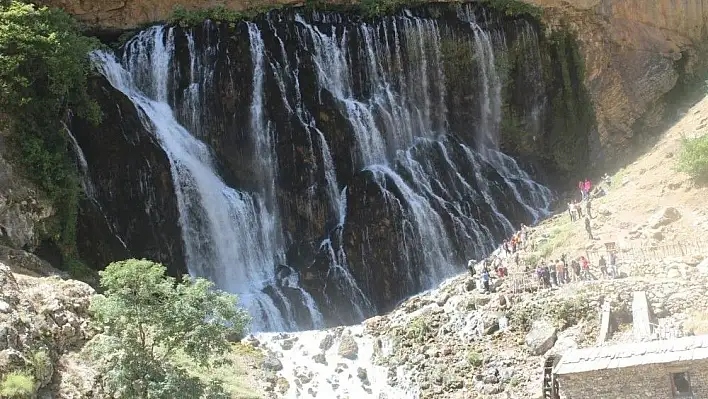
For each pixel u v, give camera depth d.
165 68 49.44
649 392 24.53
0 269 30.22
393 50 53.66
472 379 33.88
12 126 36.91
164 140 46.28
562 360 25.72
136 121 45.16
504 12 55.81
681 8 57.22
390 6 54.66
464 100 54.56
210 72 49.50
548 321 34.38
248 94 49.59
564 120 54.91
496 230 48.22
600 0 56.03
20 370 26.92
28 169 36.59
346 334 38.69
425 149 51.84
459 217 47.91
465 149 52.66
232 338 37.53
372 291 45.00
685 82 56.19
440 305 39.34
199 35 50.47
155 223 43.22
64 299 31.02
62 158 38.25
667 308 32.47
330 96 51.09
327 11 54.75
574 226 42.84
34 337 28.69
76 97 40.38
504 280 39.16
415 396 34.25
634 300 32.78
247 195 47.53
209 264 44.47
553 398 27.56
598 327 32.91
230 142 48.88
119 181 42.78
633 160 51.12
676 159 45.12
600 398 24.97
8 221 35.06
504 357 34.16
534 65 55.41
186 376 27.98
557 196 52.12
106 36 51.41
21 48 37.41
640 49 56.22
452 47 54.41
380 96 52.97
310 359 37.22
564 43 55.56
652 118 54.88
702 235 37.81
